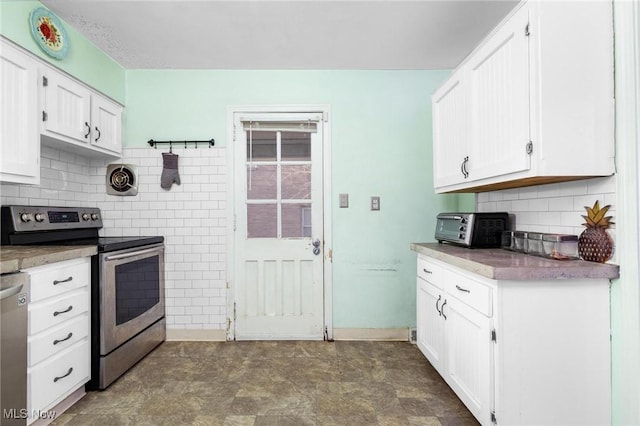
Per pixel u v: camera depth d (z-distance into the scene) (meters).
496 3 1.99
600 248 1.45
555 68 1.40
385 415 1.78
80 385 1.90
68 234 2.40
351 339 2.82
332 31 2.29
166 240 2.79
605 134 1.42
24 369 1.48
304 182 2.86
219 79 2.84
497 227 2.08
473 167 1.88
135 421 1.73
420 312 2.36
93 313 2.01
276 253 2.85
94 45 2.44
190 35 2.33
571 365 1.42
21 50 1.74
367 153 2.84
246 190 2.85
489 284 1.47
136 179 2.79
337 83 2.84
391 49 2.53
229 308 2.82
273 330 2.82
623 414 1.37
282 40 2.40
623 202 1.38
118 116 2.67
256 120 2.84
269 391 2.02
